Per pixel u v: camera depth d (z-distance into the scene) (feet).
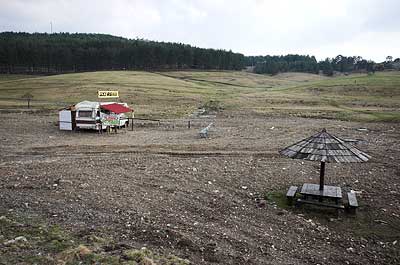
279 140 96.78
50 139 97.30
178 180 53.36
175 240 32.09
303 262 30.01
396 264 30.48
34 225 33.73
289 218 39.47
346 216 40.93
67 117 116.06
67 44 615.98
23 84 320.29
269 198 46.37
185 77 518.78
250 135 107.86
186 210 41.06
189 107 208.95
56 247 28.60
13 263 25.58
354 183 54.24
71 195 44.65
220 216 39.60
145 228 34.55
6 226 32.99
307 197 44.65
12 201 41.57
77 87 292.81
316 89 307.99
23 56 503.61
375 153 78.07
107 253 27.84
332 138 42.45
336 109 194.18
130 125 133.18
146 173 57.11
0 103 212.43
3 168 59.47
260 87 454.81
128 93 262.88
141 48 592.60
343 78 402.31
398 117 152.05
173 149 80.59
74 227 34.06
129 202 42.78
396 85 298.15
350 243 34.17
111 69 579.07
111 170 58.90
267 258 30.19
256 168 62.18
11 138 96.99
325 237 35.29
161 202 43.37
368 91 279.69
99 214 38.32
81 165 62.44
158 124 137.08
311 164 66.18
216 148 82.53
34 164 63.16
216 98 248.93
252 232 35.55
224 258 29.37
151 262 26.05
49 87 297.94
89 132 113.39
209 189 49.42
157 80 392.27
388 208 43.57
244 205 43.50
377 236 35.86
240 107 201.46
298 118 161.27
